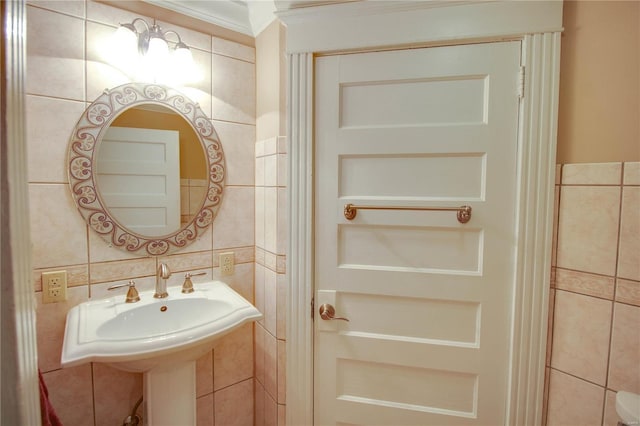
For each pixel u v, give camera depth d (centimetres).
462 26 106
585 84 96
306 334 125
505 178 107
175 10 129
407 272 116
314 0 113
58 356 110
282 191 131
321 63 119
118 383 122
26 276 33
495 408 112
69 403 113
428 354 116
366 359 121
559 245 101
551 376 104
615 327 91
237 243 150
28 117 104
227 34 143
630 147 89
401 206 115
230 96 145
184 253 137
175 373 112
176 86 131
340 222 120
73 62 109
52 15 105
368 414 122
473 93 108
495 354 111
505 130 106
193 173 136
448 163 112
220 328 102
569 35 98
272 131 137
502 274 109
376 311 120
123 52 118
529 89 102
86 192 114
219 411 148
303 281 124
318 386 126
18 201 31
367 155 117
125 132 121
